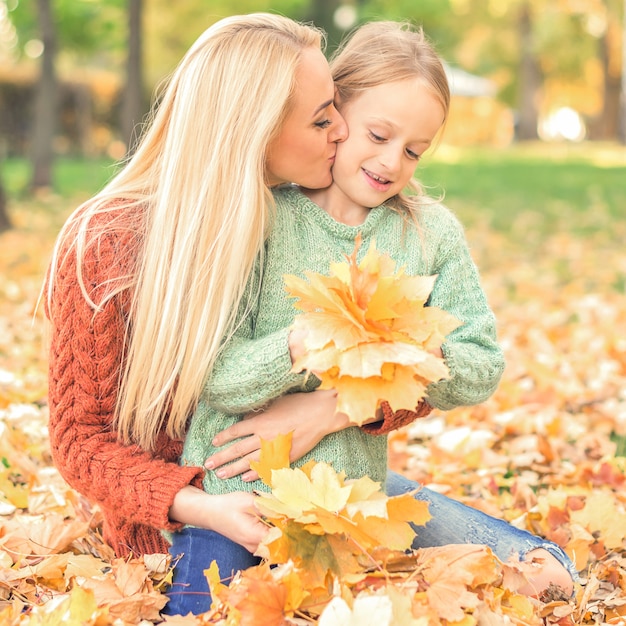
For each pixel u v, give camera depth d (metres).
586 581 2.17
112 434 2.00
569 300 6.11
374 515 1.61
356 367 1.57
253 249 1.93
